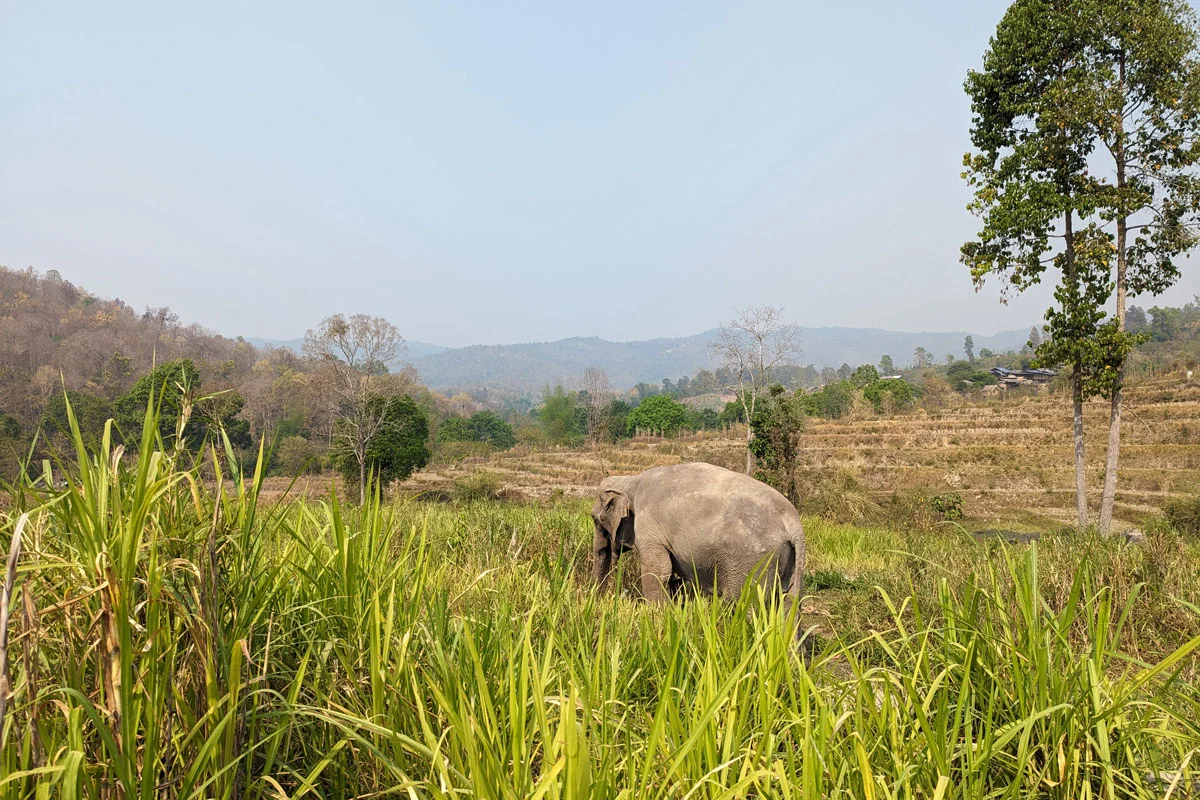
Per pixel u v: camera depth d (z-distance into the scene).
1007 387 84.56
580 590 5.83
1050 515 31.41
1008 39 19.62
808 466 41.62
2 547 2.22
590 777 2.10
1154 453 37.34
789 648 3.13
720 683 3.02
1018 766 2.67
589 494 44.44
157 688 2.12
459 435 84.88
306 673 2.93
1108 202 18.83
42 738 2.13
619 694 3.41
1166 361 67.00
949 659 3.25
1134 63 18.67
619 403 102.31
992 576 3.43
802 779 2.45
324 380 34.72
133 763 1.95
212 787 2.20
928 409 59.09
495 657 3.23
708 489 7.23
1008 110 20.03
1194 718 3.23
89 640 2.18
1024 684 3.05
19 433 30.03
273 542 3.33
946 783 2.27
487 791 2.05
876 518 24.45
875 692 3.32
